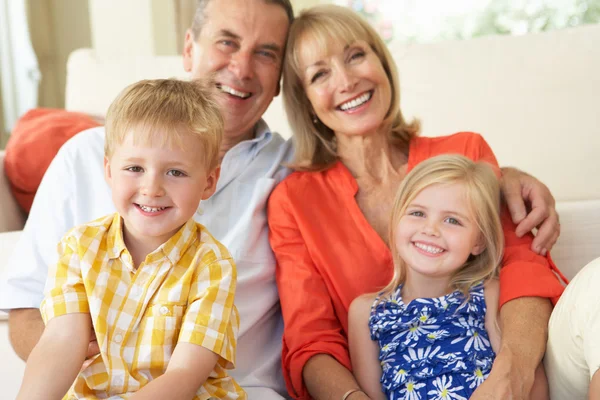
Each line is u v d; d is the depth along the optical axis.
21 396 1.11
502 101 2.18
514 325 1.39
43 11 4.48
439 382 1.38
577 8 3.34
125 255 1.22
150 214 1.19
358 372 1.51
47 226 1.53
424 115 2.23
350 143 1.75
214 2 1.76
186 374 1.14
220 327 1.20
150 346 1.20
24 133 2.12
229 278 1.25
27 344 1.38
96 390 1.19
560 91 2.15
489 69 2.21
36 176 2.07
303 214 1.64
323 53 1.72
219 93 1.57
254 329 1.61
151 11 3.70
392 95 1.79
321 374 1.46
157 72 2.41
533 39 2.22
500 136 2.17
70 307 1.19
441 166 1.52
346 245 1.62
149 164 1.18
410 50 2.30
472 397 1.29
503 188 1.62
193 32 1.82
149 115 1.19
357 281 1.59
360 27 1.75
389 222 1.57
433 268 1.47
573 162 2.11
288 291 1.59
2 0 4.18
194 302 1.21
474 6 3.72
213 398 1.24
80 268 1.22
